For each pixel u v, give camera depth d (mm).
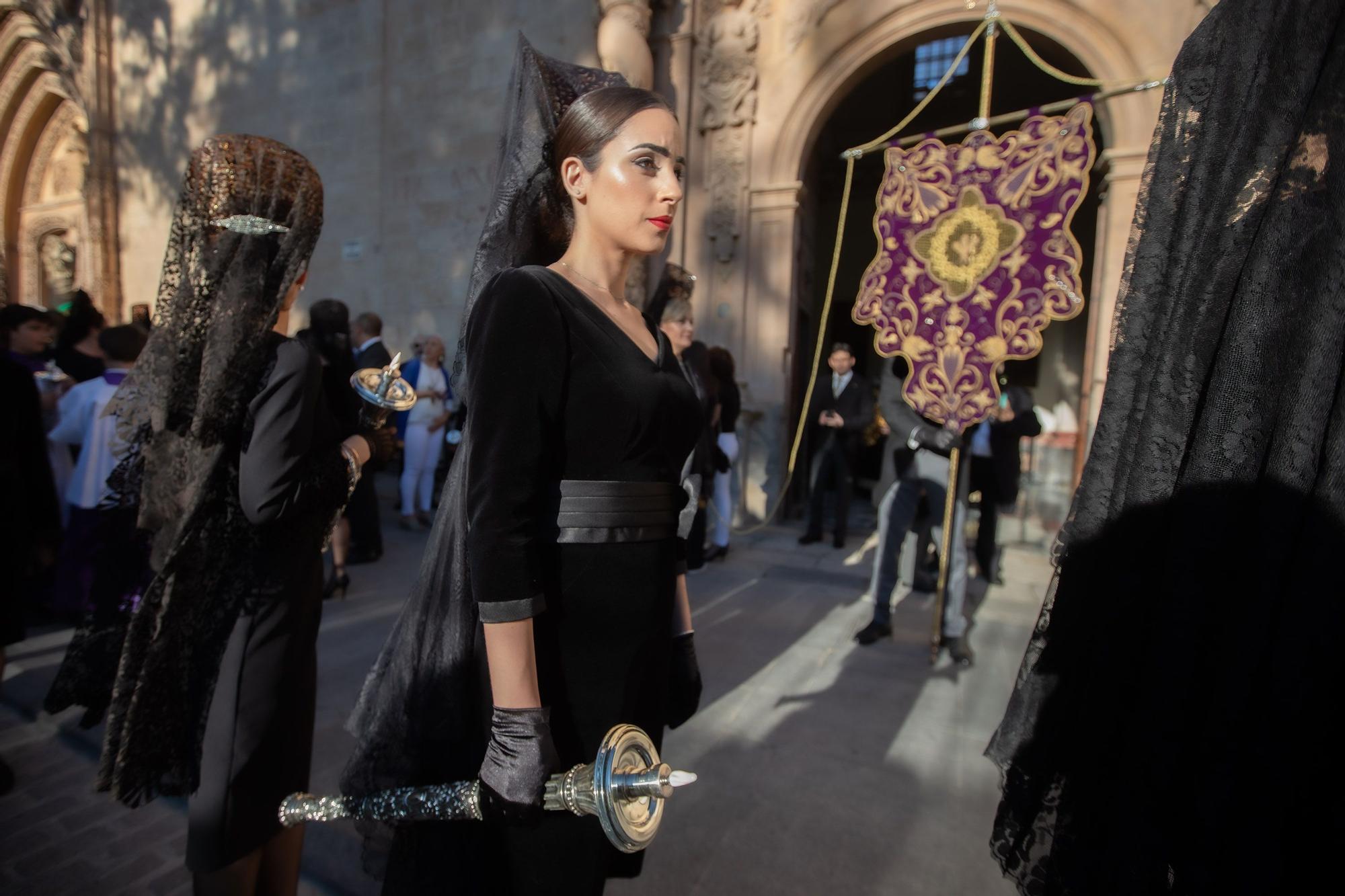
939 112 10148
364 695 1309
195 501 1312
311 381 1411
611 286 1160
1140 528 1006
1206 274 973
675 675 1405
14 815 2209
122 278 11352
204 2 9922
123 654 1325
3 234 13648
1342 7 887
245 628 1380
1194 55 1101
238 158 1419
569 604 1040
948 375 3164
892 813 2234
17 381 2500
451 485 1189
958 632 3521
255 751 1374
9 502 2406
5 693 2938
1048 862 1098
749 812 2225
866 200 11516
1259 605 864
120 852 2053
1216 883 869
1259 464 892
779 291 6656
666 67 6801
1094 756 1047
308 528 1489
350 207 8961
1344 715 836
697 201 6891
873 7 6121
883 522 3771
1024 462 9305
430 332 8391
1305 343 870
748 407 6672
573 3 7254
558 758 976
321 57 9023
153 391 1381
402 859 1160
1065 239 2875
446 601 1159
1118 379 1136
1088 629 1104
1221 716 880
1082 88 6555
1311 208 883
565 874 1093
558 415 1018
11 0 11469
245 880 1405
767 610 4344
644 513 1083
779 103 6543
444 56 8109
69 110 13000
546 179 1235
